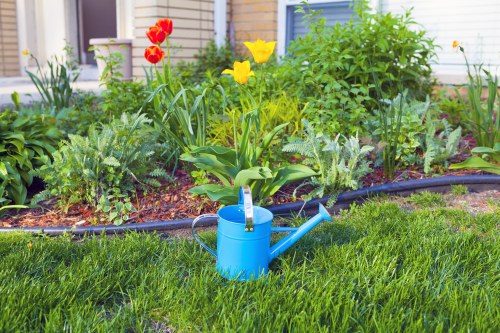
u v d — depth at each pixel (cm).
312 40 443
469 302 199
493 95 375
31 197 344
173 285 217
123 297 209
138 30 669
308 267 235
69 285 212
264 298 204
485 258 240
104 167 316
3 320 182
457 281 221
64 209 311
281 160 358
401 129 372
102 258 241
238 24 731
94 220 296
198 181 327
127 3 746
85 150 315
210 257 249
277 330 183
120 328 190
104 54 666
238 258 222
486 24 559
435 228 275
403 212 302
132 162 331
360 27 457
